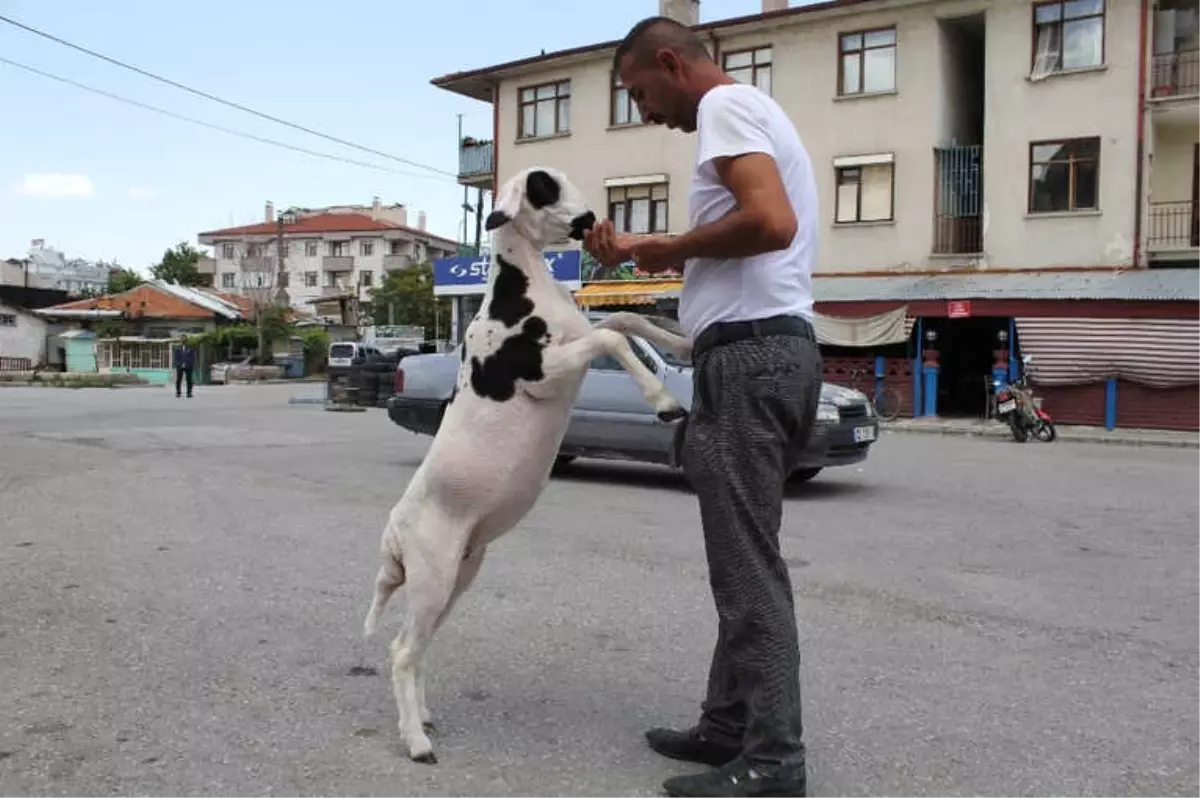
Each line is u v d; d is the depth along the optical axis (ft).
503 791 10.02
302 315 198.59
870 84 73.67
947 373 75.10
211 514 25.16
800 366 9.39
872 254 73.61
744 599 9.32
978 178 70.79
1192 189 67.10
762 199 8.64
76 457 36.19
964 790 10.19
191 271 278.67
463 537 10.54
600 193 85.40
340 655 14.34
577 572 19.60
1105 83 65.21
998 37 68.54
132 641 14.83
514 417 10.28
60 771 10.37
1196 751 11.27
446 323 201.16
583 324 10.37
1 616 15.97
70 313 157.48
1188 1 65.05
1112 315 60.59
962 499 30.25
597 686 13.17
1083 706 12.68
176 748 11.01
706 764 10.68
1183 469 39.75
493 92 91.91
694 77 9.75
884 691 13.16
